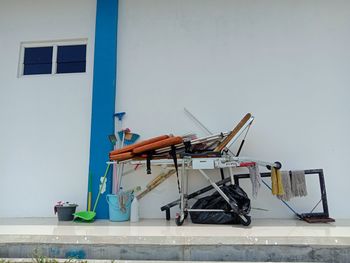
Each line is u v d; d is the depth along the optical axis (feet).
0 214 12.15
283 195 10.46
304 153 11.71
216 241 7.47
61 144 12.51
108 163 10.67
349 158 11.55
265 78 12.28
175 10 13.03
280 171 10.54
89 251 7.75
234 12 12.80
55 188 12.19
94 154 12.02
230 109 12.20
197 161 9.45
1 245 8.00
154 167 11.91
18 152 12.60
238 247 7.41
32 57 13.51
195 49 12.69
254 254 7.36
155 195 11.80
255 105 12.15
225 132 11.68
